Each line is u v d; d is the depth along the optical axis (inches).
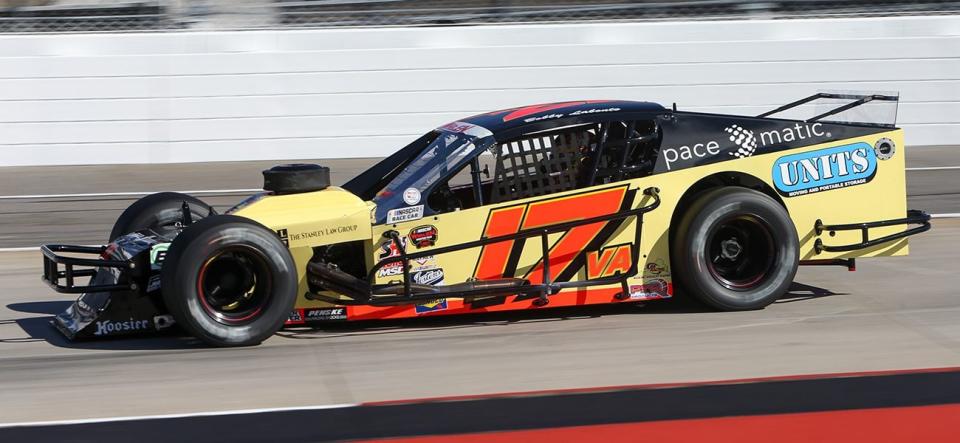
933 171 792.9
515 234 395.9
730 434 274.4
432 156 409.4
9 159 863.1
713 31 914.7
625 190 406.0
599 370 336.2
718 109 917.2
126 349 375.9
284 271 368.8
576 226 400.8
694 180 411.8
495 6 940.6
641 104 422.0
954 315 405.1
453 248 392.8
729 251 412.5
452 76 897.5
